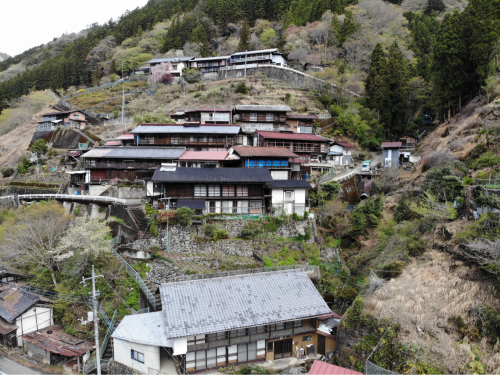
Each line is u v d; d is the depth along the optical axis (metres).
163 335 22.14
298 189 37.53
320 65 83.12
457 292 20.88
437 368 18.00
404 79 65.75
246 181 35.53
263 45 94.19
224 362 22.73
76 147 61.69
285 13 106.00
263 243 33.94
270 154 40.97
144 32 116.69
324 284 30.92
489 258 20.73
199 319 21.97
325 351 24.11
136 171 42.66
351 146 56.09
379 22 85.62
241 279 25.61
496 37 42.53
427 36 80.94
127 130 63.75
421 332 19.72
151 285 29.19
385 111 64.12
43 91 95.62
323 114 65.75
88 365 23.66
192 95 77.69
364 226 35.72
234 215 35.62
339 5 91.75
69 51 120.44
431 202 27.94
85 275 30.28
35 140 65.62
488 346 18.25
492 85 39.97
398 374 18.12
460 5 96.88
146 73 98.88
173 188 35.91
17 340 26.80
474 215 24.67
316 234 36.47
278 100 70.94
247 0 111.06
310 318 23.89
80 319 27.95
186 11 120.44
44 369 24.34
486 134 34.38
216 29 108.19
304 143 52.03
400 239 28.09
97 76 102.94
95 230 30.62
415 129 63.25
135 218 34.53
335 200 40.41
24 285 31.19
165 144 47.66
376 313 21.61
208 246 32.84
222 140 47.94
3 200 46.69
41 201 39.91
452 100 48.66
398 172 44.88
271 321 22.55
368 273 28.34
